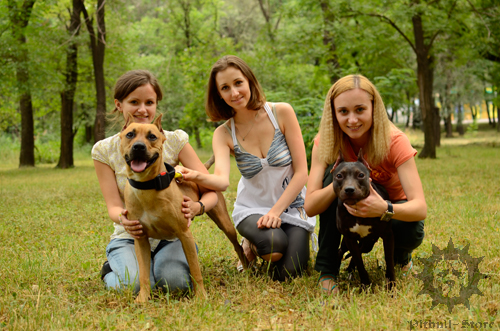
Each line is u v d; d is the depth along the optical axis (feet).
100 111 55.26
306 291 9.82
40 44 51.96
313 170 11.18
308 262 11.99
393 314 8.45
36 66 50.80
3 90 54.49
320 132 11.06
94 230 18.03
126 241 11.28
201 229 17.13
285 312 9.05
